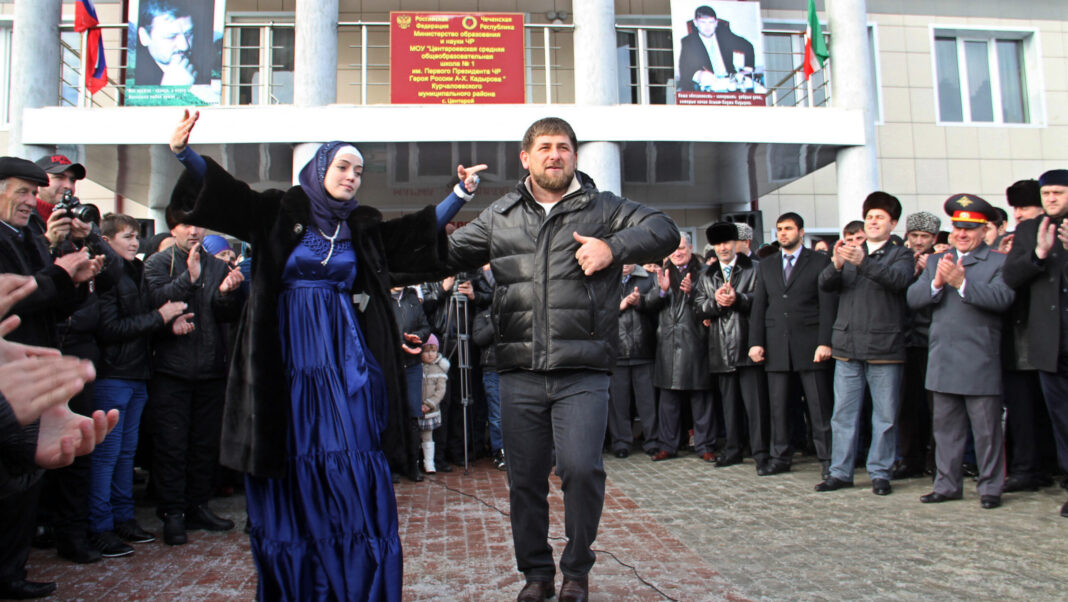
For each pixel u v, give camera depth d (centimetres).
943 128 1202
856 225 529
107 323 402
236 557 398
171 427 434
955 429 488
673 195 1169
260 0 1098
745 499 513
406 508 507
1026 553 367
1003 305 466
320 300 273
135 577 362
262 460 245
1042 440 561
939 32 1223
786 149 925
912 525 428
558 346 294
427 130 839
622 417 736
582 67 877
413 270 303
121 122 813
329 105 836
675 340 697
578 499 291
